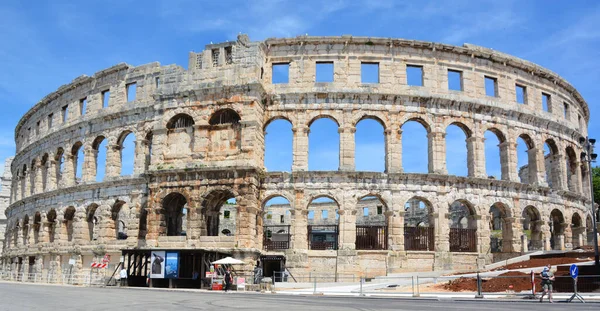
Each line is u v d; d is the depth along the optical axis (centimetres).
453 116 6397
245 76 6050
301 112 6209
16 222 8806
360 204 11438
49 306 3075
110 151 6944
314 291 4516
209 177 5866
